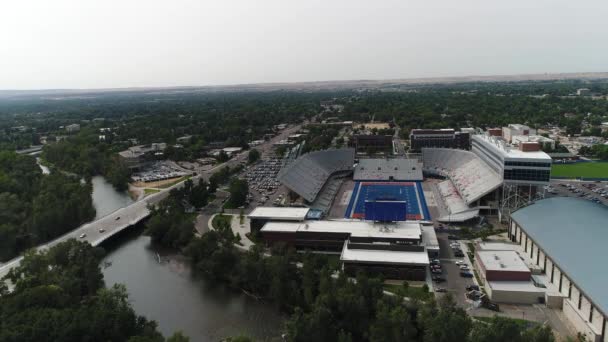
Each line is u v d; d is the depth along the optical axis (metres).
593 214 175.75
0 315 127.75
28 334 115.56
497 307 136.38
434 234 188.25
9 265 184.88
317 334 121.50
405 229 186.00
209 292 165.88
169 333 138.62
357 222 198.75
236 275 167.00
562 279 138.88
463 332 110.25
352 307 126.25
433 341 111.38
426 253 166.38
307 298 139.88
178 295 163.75
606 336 112.50
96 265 165.25
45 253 179.38
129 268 189.12
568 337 119.06
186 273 183.38
